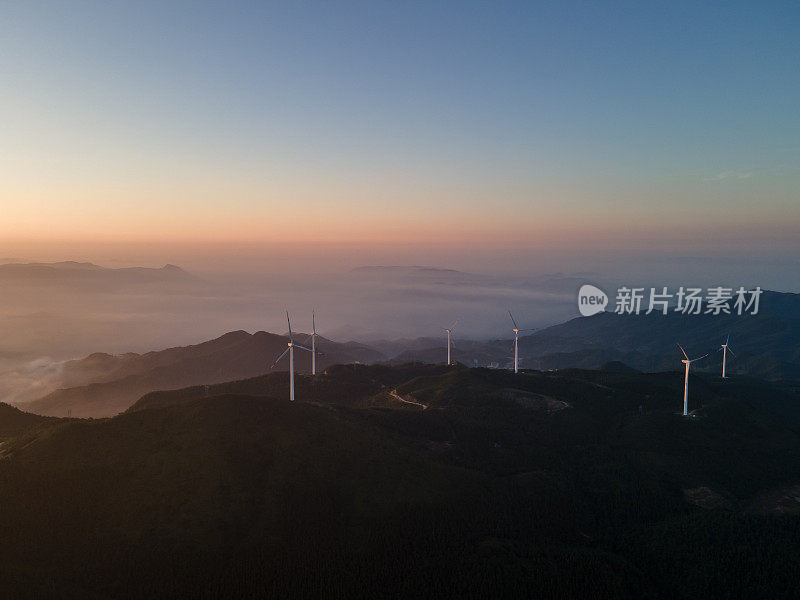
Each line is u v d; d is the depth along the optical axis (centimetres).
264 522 11606
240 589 10100
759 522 12606
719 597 10912
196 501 11819
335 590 10262
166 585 9981
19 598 8944
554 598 10419
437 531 12050
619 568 11538
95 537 10781
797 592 10650
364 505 12544
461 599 10212
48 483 11631
